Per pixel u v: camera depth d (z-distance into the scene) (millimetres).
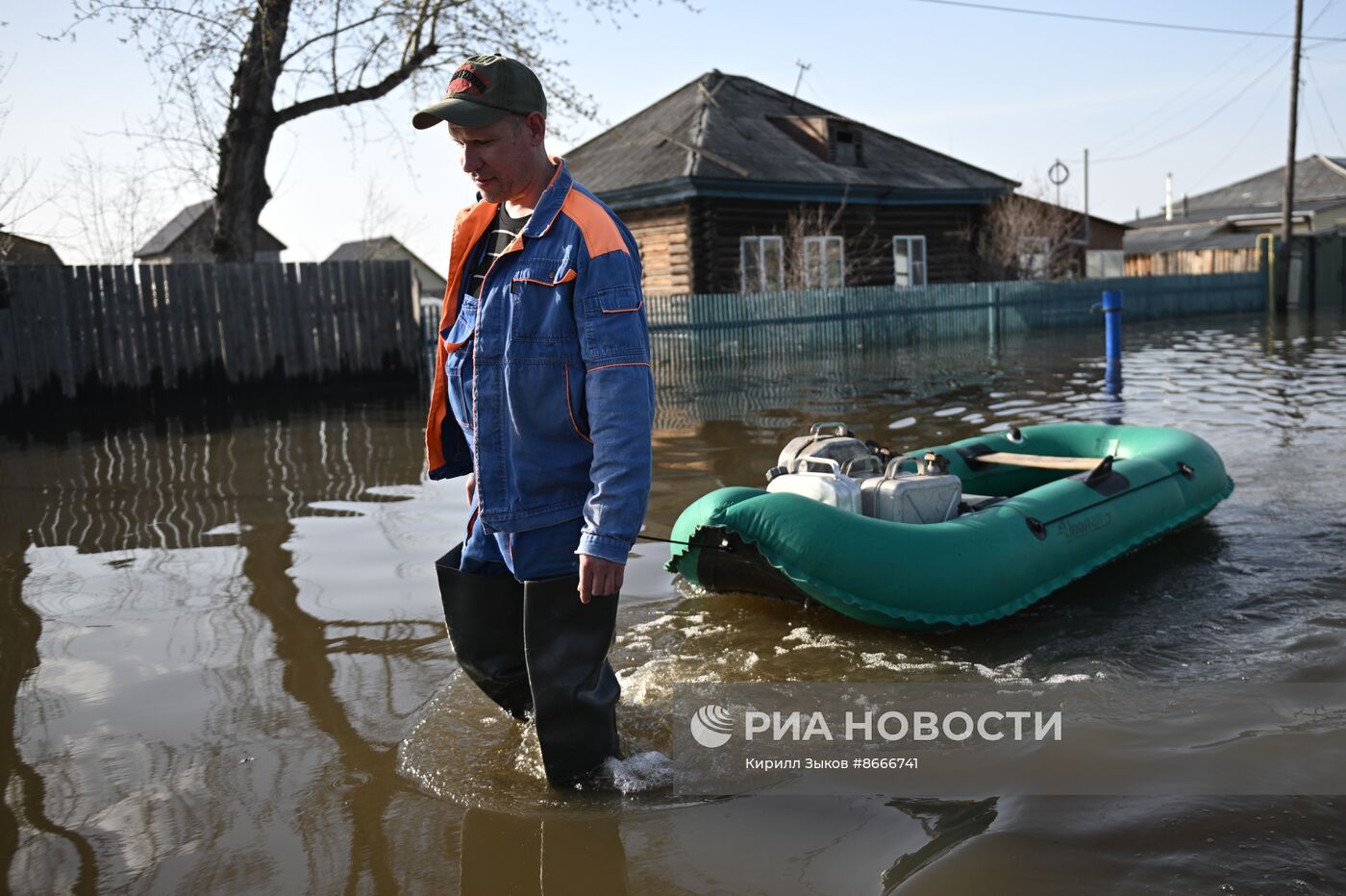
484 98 2537
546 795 2709
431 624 4074
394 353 14172
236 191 15211
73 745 3070
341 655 3758
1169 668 3484
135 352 12352
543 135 2682
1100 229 31109
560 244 2559
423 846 2475
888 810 2578
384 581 4680
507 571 2934
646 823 2557
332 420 10562
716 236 19984
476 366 2621
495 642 3004
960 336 19719
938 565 3893
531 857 2420
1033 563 4168
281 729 3143
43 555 5340
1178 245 38281
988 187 23953
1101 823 2455
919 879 2252
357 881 2332
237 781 2822
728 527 4043
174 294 12602
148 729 3170
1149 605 4188
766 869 2330
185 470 7789
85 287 12008
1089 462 5137
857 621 4066
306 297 13516
